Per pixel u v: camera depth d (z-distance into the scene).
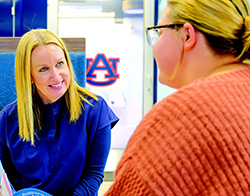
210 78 0.50
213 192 0.41
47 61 0.98
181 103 0.46
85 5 3.61
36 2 3.53
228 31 0.50
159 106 0.48
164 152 0.43
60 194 1.09
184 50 0.55
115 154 3.63
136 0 3.61
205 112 0.44
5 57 1.75
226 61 0.53
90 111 1.13
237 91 0.47
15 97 1.78
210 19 0.50
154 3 3.59
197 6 0.52
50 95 1.01
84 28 3.63
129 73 3.66
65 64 1.04
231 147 0.42
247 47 0.52
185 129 0.44
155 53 0.60
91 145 1.14
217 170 0.42
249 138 0.43
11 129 1.09
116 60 3.65
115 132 3.67
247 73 0.52
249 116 0.45
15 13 3.48
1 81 1.77
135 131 0.49
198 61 0.54
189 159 0.42
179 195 0.42
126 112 3.68
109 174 3.39
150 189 0.42
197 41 0.53
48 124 1.07
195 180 0.42
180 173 0.42
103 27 3.64
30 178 1.08
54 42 1.02
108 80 3.65
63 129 1.09
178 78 0.59
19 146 1.08
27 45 0.99
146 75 3.64
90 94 1.17
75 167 1.09
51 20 3.58
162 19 0.59
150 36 0.62
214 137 0.43
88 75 3.65
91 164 1.13
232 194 0.41
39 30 1.05
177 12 0.55
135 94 3.67
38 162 1.06
